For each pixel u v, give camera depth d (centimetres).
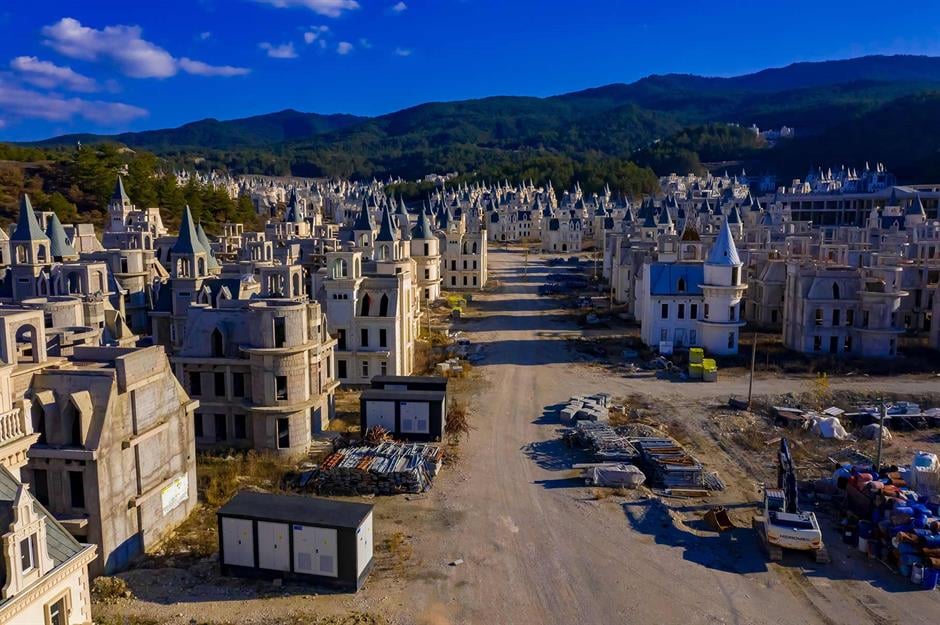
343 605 3484
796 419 6300
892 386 7388
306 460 5306
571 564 3919
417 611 3453
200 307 5497
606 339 9694
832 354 8519
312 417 5816
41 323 3659
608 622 3412
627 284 12294
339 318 7219
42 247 7556
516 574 3809
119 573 3681
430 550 4047
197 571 3772
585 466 5194
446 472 5166
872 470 4862
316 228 15488
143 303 8181
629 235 14325
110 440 3622
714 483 4950
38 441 3575
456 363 8156
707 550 4100
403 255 8975
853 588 3738
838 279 8506
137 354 3866
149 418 3966
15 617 2330
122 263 8369
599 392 7231
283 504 3806
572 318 11425
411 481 4806
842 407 6781
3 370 2739
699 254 10006
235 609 3422
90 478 3544
